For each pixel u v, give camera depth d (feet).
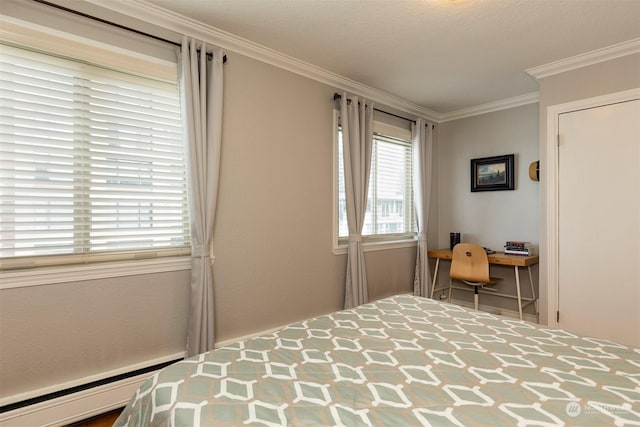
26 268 6.02
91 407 6.48
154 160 7.48
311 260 10.25
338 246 11.04
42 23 6.01
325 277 10.64
